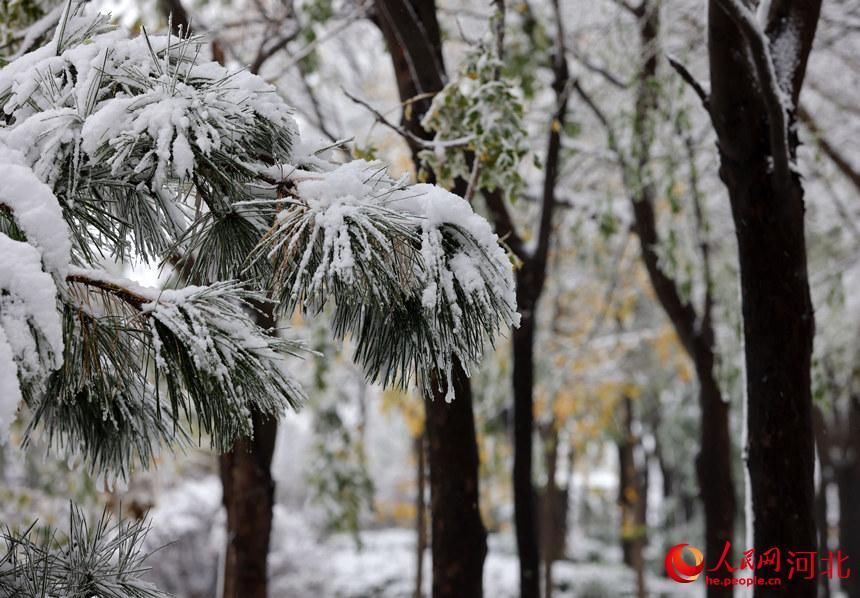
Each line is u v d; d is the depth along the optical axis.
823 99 8.59
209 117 1.80
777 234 3.52
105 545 2.15
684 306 7.12
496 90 3.80
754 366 3.56
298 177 1.85
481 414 9.07
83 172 1.84
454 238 1.79
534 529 5.78
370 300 1.72
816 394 6.26
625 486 16.77
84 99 1.81
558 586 17.33
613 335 10.99
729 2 3.17
